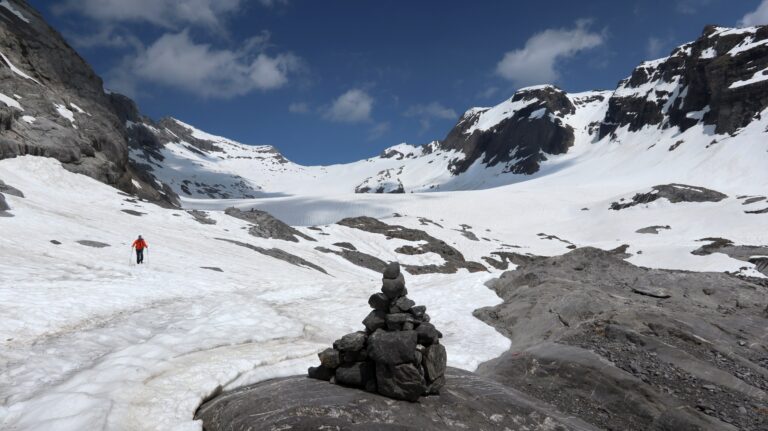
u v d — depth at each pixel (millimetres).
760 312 15797
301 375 10891
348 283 25641
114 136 68188
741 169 151500
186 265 28984
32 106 56719
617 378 11000
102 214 40062
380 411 8219
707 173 158500
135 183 76000
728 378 10953
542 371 11984
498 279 22469
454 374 11062
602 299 15945
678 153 192500
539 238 110750
